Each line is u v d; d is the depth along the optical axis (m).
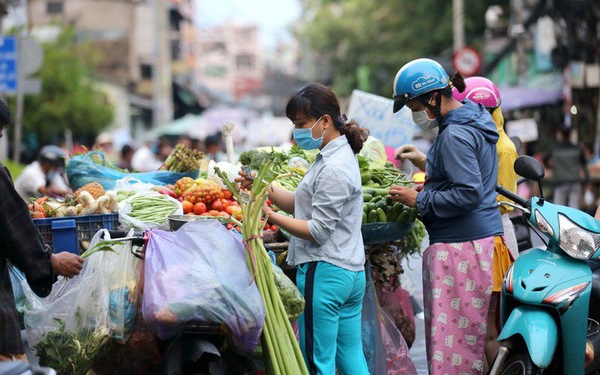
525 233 9.08
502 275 7.37
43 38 42.34
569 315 6.71
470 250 7.23
